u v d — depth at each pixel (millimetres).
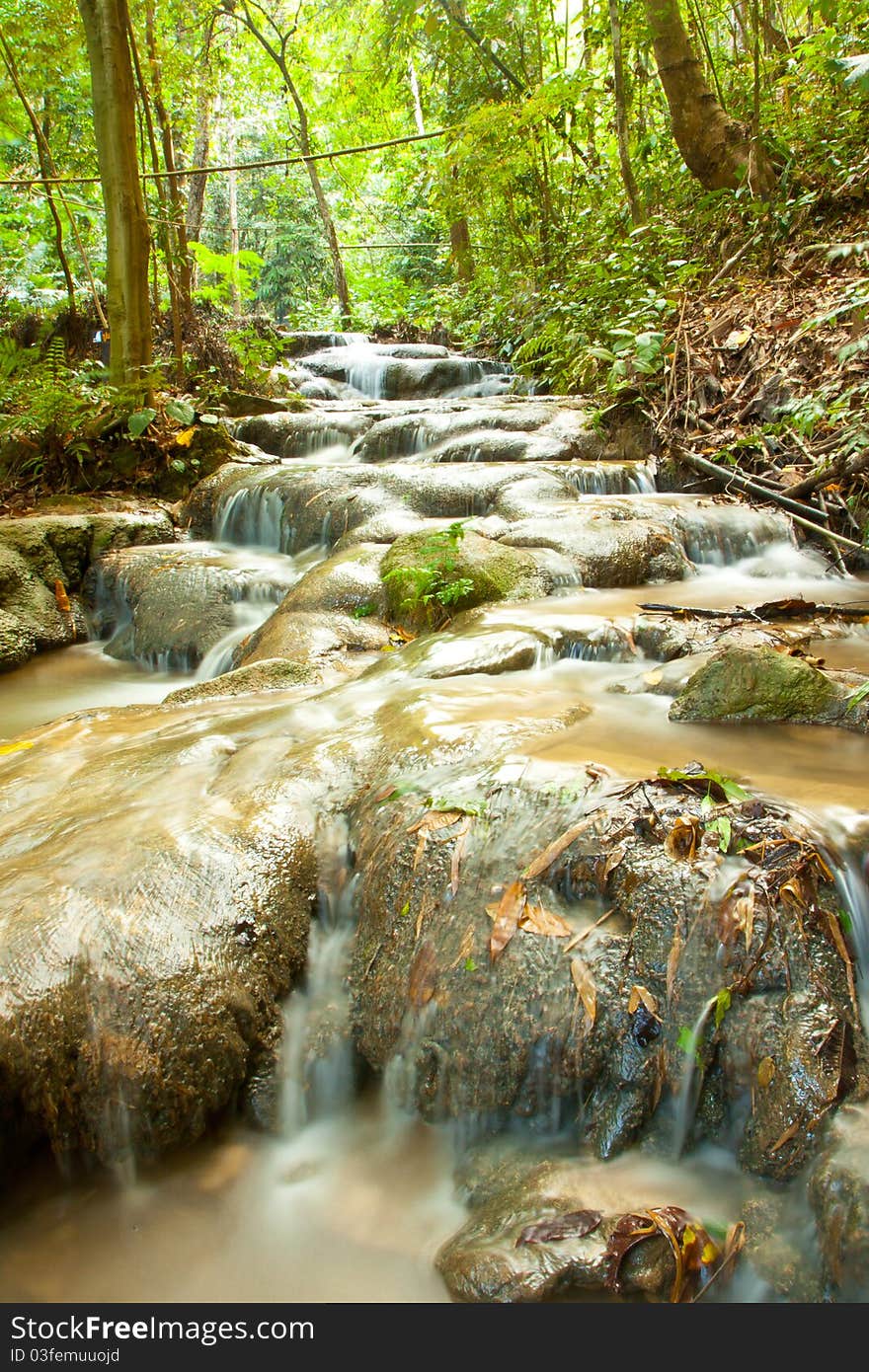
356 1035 2477
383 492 6617
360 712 3502
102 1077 2199
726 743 2949
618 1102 2088
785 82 9297
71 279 11836
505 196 13352
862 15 8617
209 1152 2340
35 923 2338
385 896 2539
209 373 10484
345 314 18859
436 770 2826
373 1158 2334
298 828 2789
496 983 2260
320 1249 2096
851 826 2299
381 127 18812
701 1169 1998
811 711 3141
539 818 2484
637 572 5281
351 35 17484
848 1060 1934
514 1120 2221
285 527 6938
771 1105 1921
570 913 2305
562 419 7977
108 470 8281
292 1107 2428
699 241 9625
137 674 5953
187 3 13438
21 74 11461
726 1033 2018
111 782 3121
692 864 2203
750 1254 1812
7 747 3795
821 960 2037
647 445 7504
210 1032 2314
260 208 27109
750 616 4297
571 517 5676
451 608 4730
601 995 2131
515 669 3871
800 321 7129
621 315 9055
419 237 21609
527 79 13258
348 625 4875
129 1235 2154
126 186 8469
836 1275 1680
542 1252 1836
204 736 3410
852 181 8242
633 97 12344
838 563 5504
